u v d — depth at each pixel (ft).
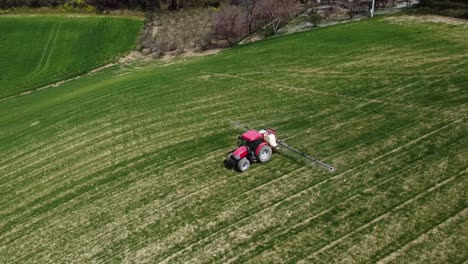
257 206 58.23
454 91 82.74
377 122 75.77
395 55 108.99
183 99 103.76
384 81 93.04
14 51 203.21
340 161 65.72
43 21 226.38
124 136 88.02
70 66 185.06
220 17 186.29
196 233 54.95
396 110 79.00
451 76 89.86
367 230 50.88
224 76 118.32
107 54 192.34
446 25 128.88
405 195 56.03
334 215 54.29
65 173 77.61
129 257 52.75
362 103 84.17
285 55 128.98
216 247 51.93
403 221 51.47
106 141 87.45
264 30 183.21
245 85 106.63
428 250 46.65
